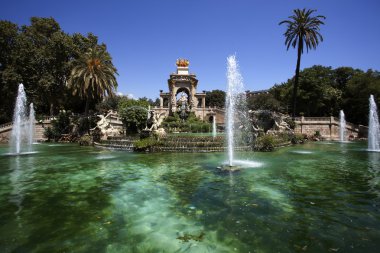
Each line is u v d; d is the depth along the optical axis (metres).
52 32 39.72
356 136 37.06
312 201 6.57
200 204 6.43
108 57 35.69
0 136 31.36
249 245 4.29
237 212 5.84
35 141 33.00
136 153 17.70
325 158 14.73
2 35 33.53
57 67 36.84
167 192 7.55
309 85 41.91
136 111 33.59
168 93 68.94
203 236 4.66
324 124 37.22
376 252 4.00
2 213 5.87
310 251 4.06
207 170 10.93
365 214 5.62
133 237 4.64
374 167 11.59
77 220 5.45
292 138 27.52
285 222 5.23
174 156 15.84
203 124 41.41
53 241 4.48
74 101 43.62
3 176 10.00
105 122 25.88
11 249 4.20
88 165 12.58
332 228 4.91
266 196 7.04
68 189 8.00
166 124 42.28
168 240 4.51
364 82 39.81
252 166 11.85
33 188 8.14
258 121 28.78
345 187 7.93
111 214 5.80
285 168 11.30
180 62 66.25
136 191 7.70
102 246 4.30
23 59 33.72
